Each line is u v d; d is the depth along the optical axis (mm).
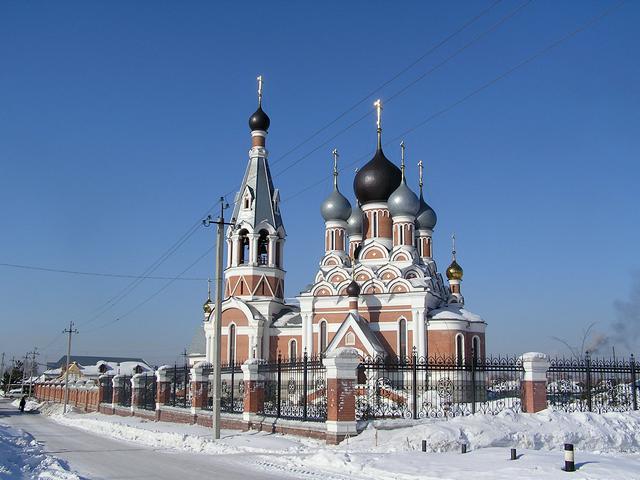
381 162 63625
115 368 132875
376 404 30359
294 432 27375
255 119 65688
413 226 62188
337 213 66375
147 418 46344
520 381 29047
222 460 21984
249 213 63906
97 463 21969
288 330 61688
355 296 55750
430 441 22703
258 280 63000
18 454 22781
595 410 29062
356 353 25766
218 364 29609
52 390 103312
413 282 57750
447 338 54750
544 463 18484
